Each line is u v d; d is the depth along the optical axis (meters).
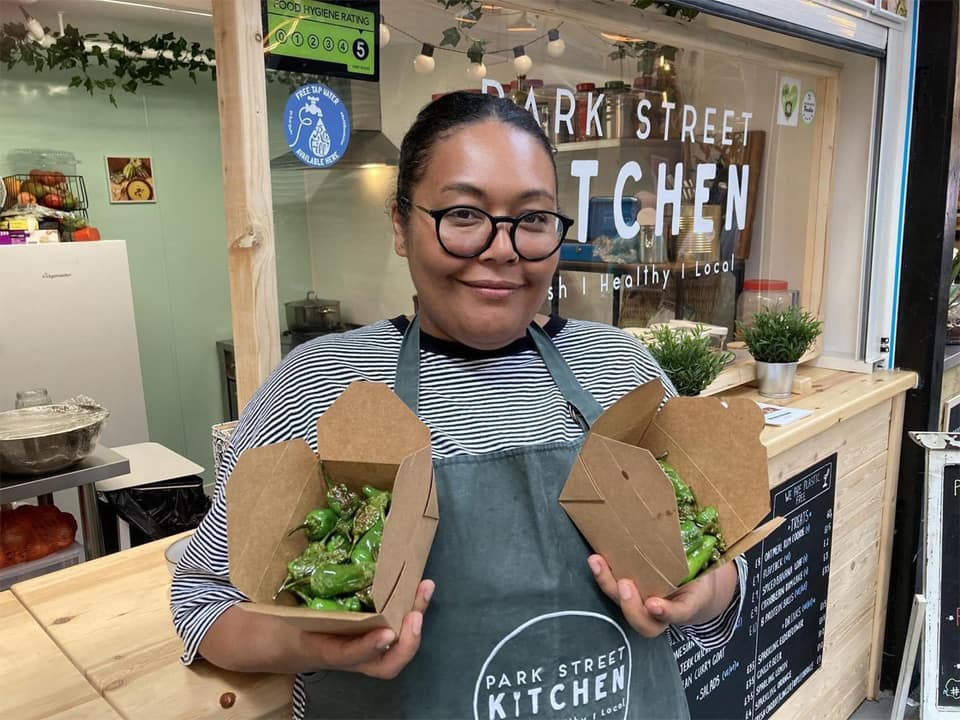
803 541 2.00
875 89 2.19
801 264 2.39
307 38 1.16
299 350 0.93
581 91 1.66
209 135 4.24
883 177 2.24
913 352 2.35
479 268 0.84
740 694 1.88
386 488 0.79
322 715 0.85
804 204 2.35
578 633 0.84
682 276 2.02
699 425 0.88
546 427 0.90
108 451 2.48
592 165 1.72
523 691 0.82
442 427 0.87
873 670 2.50
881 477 2.35
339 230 1.34
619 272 1.84
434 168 0.84
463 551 0.79
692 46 1.83
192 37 3.93
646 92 1.80
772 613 1.94
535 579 0.81
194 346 4.38
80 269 3.49
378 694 0.81
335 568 0.67
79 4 3.38
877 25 2.11
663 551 0.77
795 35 1.88
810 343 2.11
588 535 0.83
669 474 0.88
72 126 3.73
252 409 0.91
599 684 0.85
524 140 0.84
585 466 0.80
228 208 1.13
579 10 1.56
